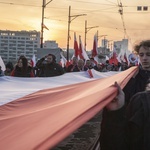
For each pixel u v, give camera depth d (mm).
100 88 2982
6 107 3578
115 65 27797
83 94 2918
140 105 2465
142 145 2445
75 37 25078
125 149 2527
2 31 76500
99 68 24938
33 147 1459
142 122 2428
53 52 23891
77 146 6949
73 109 2059
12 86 6859
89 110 1942
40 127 1792
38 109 2793
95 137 7727
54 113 2119
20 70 11383
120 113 2467
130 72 4402
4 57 75750
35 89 6336
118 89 2512
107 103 2197
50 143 1481
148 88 2740
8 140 1705
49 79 7781
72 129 1641
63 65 26750
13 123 2225
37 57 24000
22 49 76688
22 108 3404
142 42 4449
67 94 3498
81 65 15281
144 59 4457
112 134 2461
